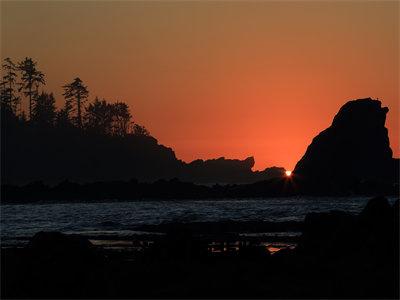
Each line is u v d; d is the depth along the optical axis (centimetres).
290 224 16625
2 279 7662
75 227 18262
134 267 8319
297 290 6650
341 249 8775
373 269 7538
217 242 12362
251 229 16038
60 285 7462
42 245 8506
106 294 7006
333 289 6656
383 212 9069
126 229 17238
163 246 9625
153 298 6681
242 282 7038
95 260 8525
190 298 6531
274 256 8806
